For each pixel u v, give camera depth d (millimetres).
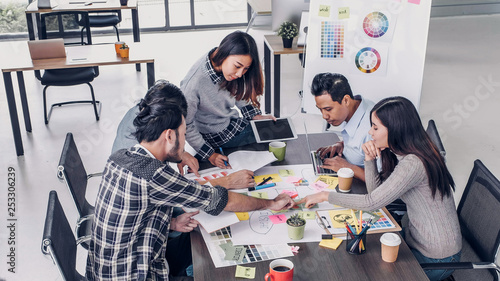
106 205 1829
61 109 5332
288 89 5688
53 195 2020
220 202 1962
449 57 6844
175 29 8898
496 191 1992
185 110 1882
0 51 7191
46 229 1756
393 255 1772
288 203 2098
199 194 1902
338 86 2529
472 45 7473
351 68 2654
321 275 1722
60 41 4617
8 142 4562
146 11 8719
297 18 4848
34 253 3006
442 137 4438
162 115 1787
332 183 2334
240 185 2277
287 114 4980
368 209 2023
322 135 2891
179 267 2195
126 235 1846
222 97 2723
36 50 4559
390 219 2059
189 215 2016
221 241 1911
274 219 2051
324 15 2621
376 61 2602
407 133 2000
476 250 2086
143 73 6488
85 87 6000
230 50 2482
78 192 2412
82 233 2395
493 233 1966
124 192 1796
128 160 1811
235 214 2039
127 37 8445
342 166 2436
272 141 2738
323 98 2549
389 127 2016
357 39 2600
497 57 6855
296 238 1909
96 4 6414
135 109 3770
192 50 7555
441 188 1979
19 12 7809
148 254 1866
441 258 2014
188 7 8797
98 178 3898
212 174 2424
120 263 1856
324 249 1862
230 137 2840
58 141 4574
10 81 4188
